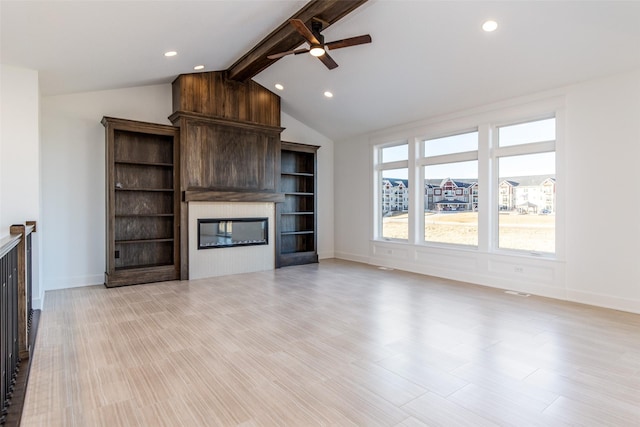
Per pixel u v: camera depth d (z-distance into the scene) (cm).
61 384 232
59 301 429
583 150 420
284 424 190
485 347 292
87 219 515
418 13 374
